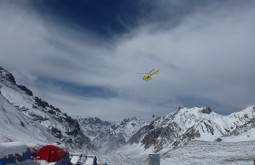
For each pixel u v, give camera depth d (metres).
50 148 61.19
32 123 177.00
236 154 137.50
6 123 133.12
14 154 45.84
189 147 176.75
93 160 57.09
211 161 121.19
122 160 145.25
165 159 148.25
